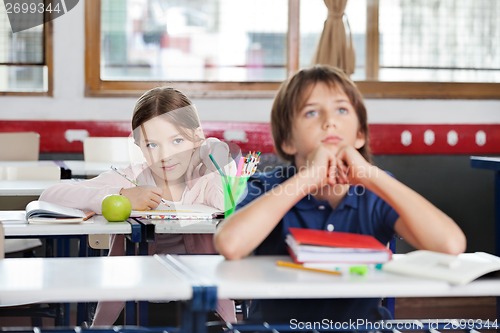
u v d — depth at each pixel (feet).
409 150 16.92
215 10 16.83
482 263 4.88
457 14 17.35
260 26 16.93
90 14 16.21
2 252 5.94
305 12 16.90
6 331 4.90
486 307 14.30
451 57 17.37
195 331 4.41
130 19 16.56
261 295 4.37
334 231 5.71
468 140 17.15
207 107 16.49
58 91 16.17
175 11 16.74
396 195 5.46
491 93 17.31
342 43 16.61
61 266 5.10
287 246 5.68
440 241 5.33
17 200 10.12
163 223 7.37
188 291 4.33
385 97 16.85
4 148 14.14
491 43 17.52
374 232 5.73
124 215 7.56
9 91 16.07
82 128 16.20
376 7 17.06
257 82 16.67
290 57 16.90
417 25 17.22
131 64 16.65
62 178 12.58
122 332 4.73
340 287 4.42
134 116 7.89
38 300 4.28
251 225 5.27
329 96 5.72
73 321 12.94
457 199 17.16
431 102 17.04
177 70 16.80
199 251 8.25
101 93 16.22
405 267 4.77
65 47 16.19
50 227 7.02
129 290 4.32
